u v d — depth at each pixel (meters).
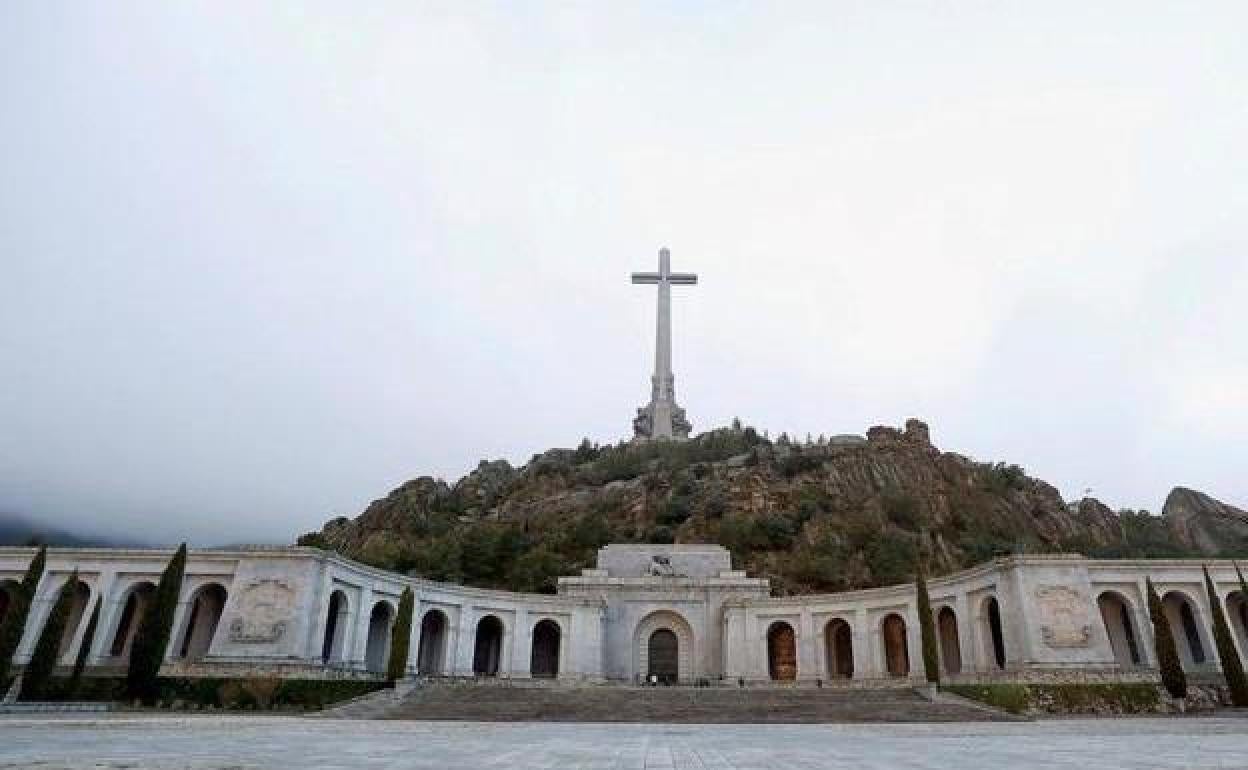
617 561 71.94
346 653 50.06
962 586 51.44
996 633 52.66
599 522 96.81
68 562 50.22
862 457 120.62
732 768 11.38
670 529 98.00
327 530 126.69
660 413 128.62
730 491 105.75
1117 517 121.69
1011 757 13.50
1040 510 118.25
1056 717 35.88
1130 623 51.56
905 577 86.25
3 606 51.97
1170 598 51.25
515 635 60.25
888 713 37.91
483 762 11.83
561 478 125.00
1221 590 48.78
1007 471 126.69
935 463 123.56
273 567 47.69
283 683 38.75
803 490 107.75
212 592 53.47
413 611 55.50
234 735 19.03
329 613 54.03
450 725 30.27
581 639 61.81
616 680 60.31
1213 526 113.12
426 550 82.50
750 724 33.97
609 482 118.69
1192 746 16.27
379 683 42.53
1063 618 44.78
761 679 60.12
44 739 16.17
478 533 86.19
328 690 39.62
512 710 39.62
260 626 45.94
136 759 11.30
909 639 54.62
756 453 119.88
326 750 14.12
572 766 11.28
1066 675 40.66
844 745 18.17
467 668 57.59
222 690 38.44
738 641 62.00
